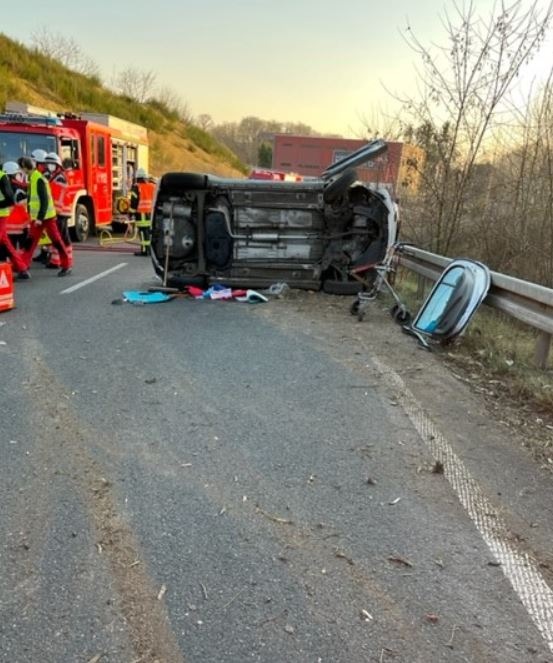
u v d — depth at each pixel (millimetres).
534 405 4543
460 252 9477
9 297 7105
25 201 10141
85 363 5207
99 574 2469
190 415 4160
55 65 32250
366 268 8578
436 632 2219
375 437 3895
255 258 8711
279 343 6070
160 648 2098
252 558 2607
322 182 8547
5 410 4137
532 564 2637
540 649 2156
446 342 6082
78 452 3543
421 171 9664
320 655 2092
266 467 3439
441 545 2750
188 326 6660
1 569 2479
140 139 18781
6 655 2045
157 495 3094
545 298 5031
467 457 3646
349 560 2619
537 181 8625
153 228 8688
